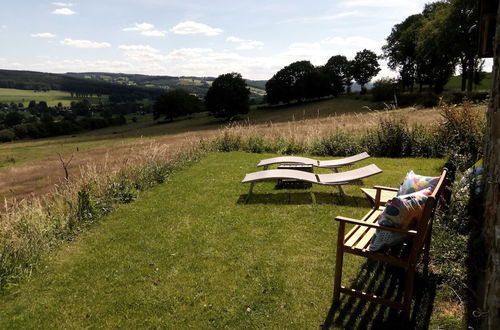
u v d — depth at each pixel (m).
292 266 4.56
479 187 4.88
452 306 3.50
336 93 78.25
